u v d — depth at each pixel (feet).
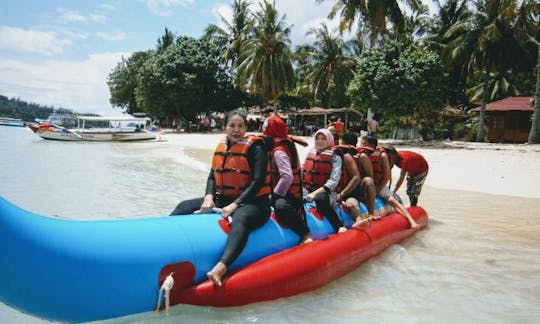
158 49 158.40
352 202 15.72
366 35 85.61
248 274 10.86
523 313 11.26
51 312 9.12
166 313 10.03
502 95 104.88
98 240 9.33
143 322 9.84
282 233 12.73
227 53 124.26
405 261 15.31
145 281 9.67
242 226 11.19
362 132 94.38
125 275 9.42
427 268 14.61
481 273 14.19
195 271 10.43
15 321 10.78
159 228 10.32
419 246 17.17
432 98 66.80
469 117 96.78
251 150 12.00
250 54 104.47
